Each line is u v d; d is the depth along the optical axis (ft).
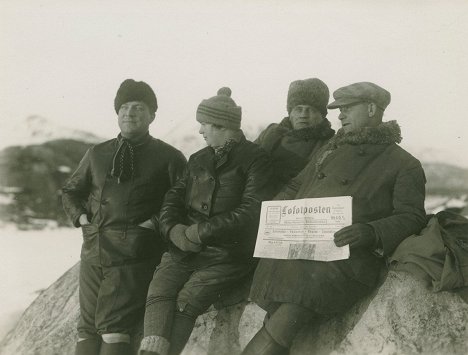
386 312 8.75
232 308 10.25
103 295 10.37
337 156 9.53
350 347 8.88
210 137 10.34
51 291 12.67
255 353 8.80
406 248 8.64
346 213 8.80
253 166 10.05
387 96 9.75
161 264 10.23
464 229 9.12
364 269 8.77
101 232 10.67
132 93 11.09
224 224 9.57
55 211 29.60
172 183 11.05
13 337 12.25
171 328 9.50
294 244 9.04
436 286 8.34
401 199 8.96
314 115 11.29
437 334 8.53
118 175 10.78
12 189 29.35
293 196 9.98
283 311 8.80
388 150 9.32
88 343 10.47
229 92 11.30
